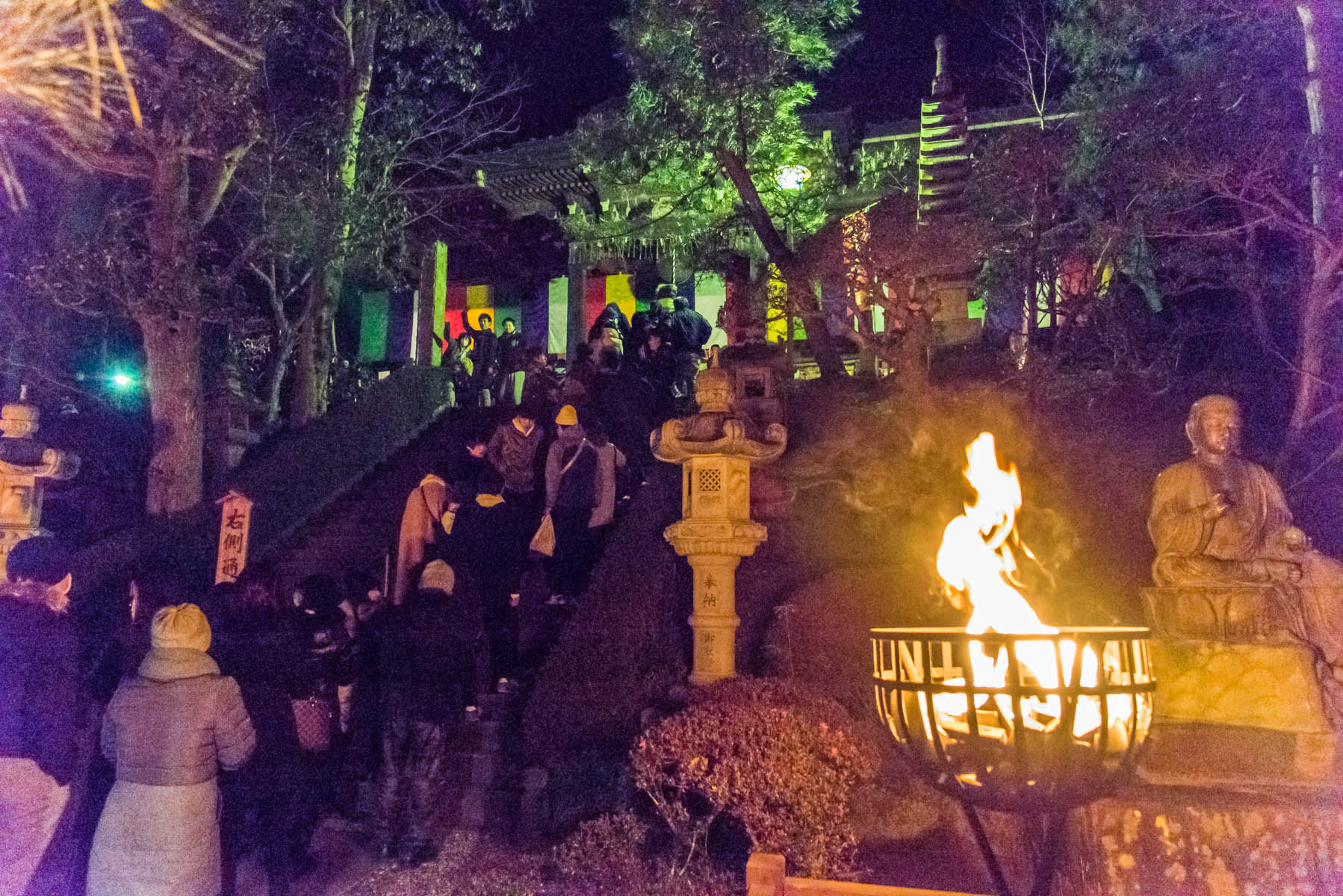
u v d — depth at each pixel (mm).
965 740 1924
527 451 10617
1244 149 9039
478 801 6266
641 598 7332
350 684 6805
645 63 12703
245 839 5250
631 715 6562
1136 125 9602
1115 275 11547
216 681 4207
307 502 12945
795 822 4652
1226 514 4691
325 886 5449
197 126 11344
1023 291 11453
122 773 4082
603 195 21672
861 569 7824
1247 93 9320
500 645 8422
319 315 16625
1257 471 4848
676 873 4840
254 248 13969
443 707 6051
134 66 10375
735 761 4715
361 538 11984
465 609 6281
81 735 4270
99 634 5312
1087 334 10953
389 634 6270
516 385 25734
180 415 12461
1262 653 4375
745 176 13008
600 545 9914
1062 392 10625
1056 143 10367
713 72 12266
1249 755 3957
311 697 5977
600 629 7133
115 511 14477
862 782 5242
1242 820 3303
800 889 2305
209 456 14648
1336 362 9867
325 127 15203
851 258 10445
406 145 17000
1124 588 7344
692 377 14023
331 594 6594
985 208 10898
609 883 4828
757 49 12117
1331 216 9031
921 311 10258
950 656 1926
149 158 12203
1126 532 7832
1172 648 4582
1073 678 1827
